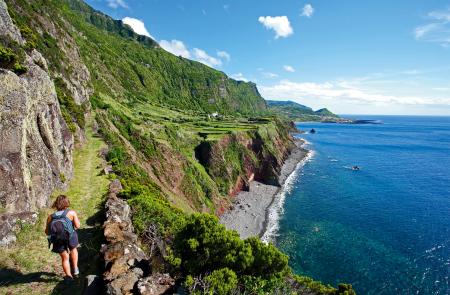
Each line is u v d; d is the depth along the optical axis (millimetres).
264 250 15562
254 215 62562
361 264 43250
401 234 52844
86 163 35594
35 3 61625
